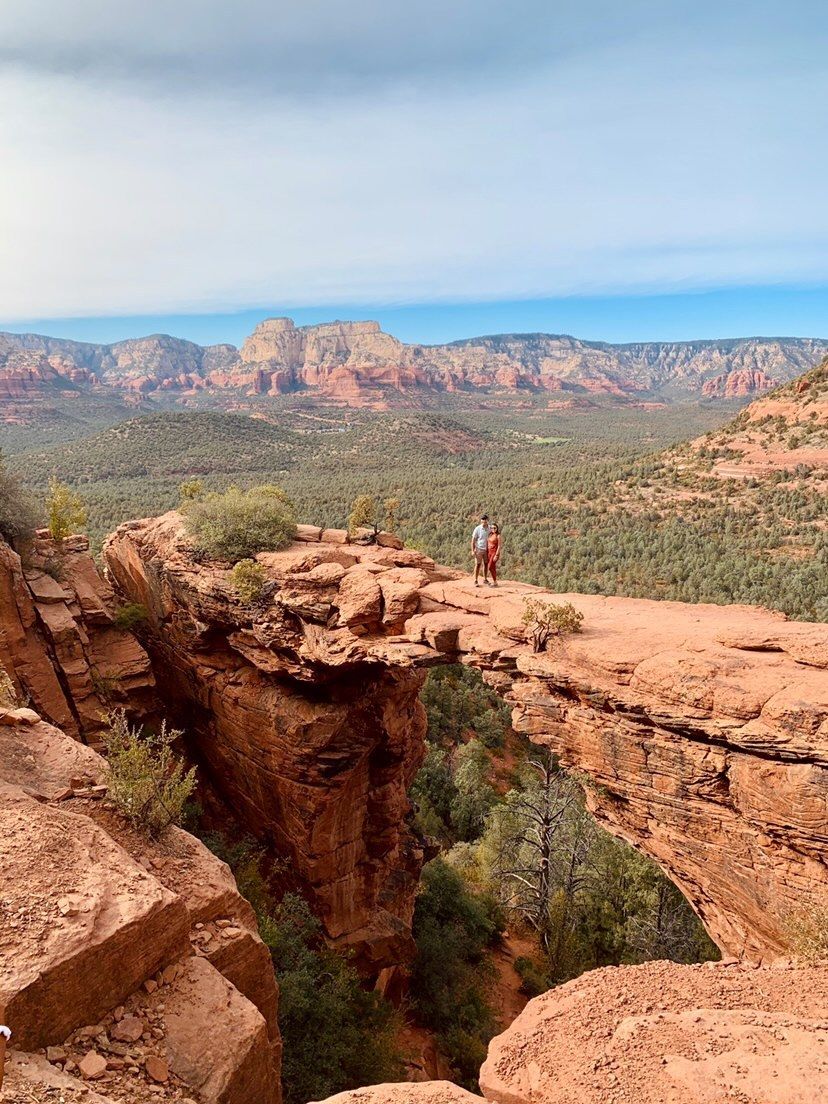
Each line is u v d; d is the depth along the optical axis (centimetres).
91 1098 668
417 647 1736
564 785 3231
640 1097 711
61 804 1155
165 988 870
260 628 2073
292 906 2117
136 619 2562
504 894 3192
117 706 2255
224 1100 784
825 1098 676
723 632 1419
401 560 2259
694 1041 787
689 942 2614
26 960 739
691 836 1301
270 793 2297
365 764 2303
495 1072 820
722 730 1199
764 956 1230
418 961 2561
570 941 2781
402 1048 2170
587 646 1441
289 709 2136
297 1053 1642
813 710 1109
